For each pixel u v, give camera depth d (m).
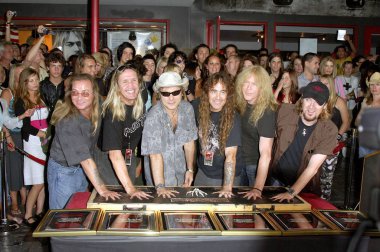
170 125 3.07
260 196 2.79
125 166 3.00
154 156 3.02
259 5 10.77
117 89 3.08
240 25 10.95
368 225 1.28
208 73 5.05
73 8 10.13
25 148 4.39
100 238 2.17
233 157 3.03
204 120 3.07
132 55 5.70
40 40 5.35
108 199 2.68
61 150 3.12
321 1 10.91
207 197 2.74
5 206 4.26
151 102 4.75
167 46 6.37
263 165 3.14
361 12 11.03
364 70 6.16
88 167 2.90
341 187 6.04
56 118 2.96
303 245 2.25
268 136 3.16
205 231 2.21
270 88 3.20
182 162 3.22
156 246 2.19
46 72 5.83
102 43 10.34
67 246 2.17
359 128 1.24
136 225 2.28
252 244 2.23
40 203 4.62
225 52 7.08
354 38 11.14
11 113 4.54
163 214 2.46
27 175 4.43
